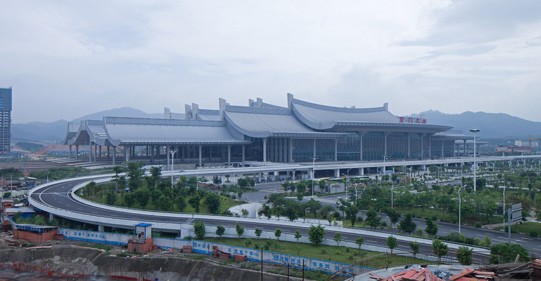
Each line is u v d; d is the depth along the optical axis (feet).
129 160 462.60
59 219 230.89
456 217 240.12
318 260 150.00
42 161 597.52
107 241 199.52
